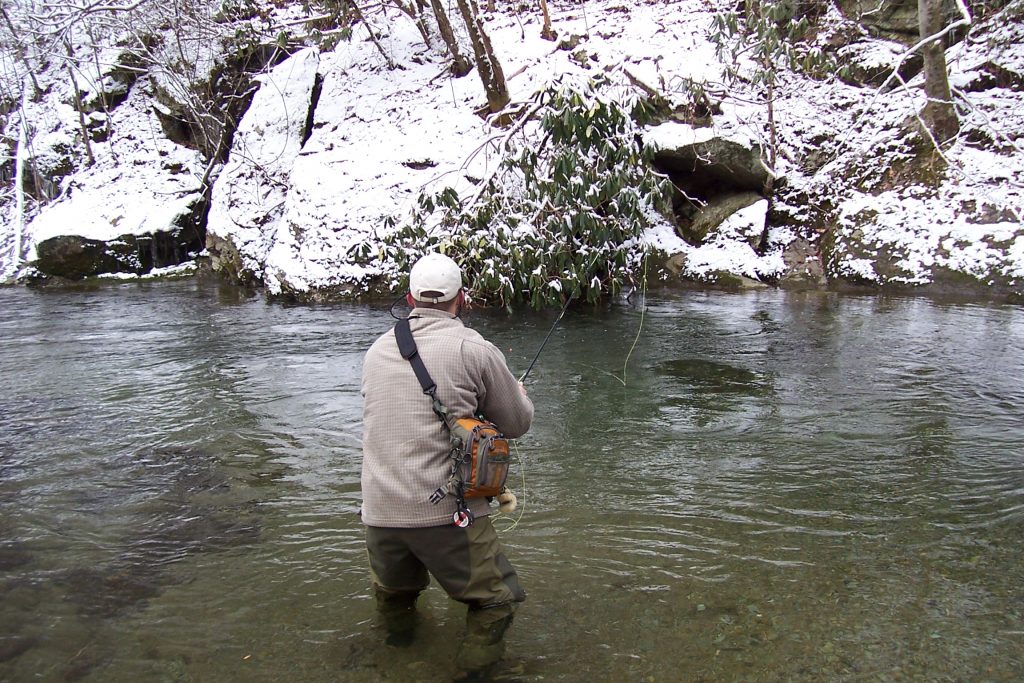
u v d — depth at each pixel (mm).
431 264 2596
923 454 4242
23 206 11758
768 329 6930
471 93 10164
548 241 7617
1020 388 5250
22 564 3254
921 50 9664
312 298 8633
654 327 7117
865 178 9125
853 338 6551
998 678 2430
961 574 3037
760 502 3705
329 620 2818
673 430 4672
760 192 9312
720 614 2793
